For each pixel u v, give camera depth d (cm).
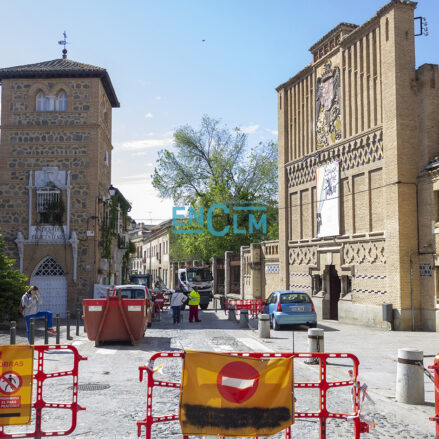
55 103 3075
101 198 3134
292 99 3052
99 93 3092
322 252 2652
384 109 2150
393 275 2055
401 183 2050
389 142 2111
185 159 4566
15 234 2977
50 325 1636
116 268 3728
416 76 2106
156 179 4550
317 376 1080
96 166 3028
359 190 2359
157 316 2514
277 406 556
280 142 3148
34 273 2956
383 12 2164
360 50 2367
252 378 556
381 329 2083
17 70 2998
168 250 7212
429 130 2045
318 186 2703
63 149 3030
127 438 659
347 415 588
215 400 550
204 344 1589
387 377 1061
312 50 2817
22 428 701
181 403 548
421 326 2012
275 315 2045
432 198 1986
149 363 561
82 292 2945
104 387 949
